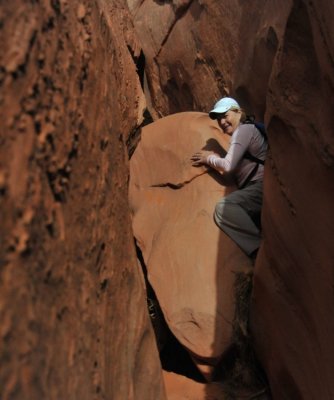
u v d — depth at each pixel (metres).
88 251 1.36
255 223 3.67
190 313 3.23
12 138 0.96
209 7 5.46
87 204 1.39
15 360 0.85
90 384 1.21
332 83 1.84
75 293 1.22
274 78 2.35
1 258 0.86
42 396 0.93
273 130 2.45
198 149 3.97
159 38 6.55
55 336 1.05
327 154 1.92
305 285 2.32
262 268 2.80
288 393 2.71
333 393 2.05
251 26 4.71
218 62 5.49
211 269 3.39
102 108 1.65
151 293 3.73
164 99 6.79
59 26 1.29
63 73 1.28
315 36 1.97
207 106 5.92
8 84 0.97
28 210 0.98
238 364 3.10
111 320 1.51
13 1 1.04
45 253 1.05
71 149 1.28
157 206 4.01
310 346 2.34
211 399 3.02
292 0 2.08
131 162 4.31
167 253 3.57
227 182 3.81
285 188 2.40
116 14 5.54
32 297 0.96
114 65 2.15
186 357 3.45
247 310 3.15
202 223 3.61
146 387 1.74
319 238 2.11
